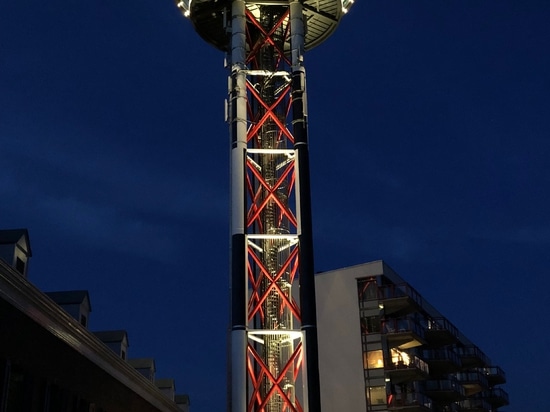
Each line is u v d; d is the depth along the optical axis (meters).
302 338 28.16
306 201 30.14
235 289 28.62
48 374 27.84
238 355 27.70
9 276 23.30
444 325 71.88
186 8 36.03
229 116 32.06
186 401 51.25
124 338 38.47
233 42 33.56
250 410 28.09
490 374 86.56
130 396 37.31
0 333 23.91
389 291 62.16
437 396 69.38
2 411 24.08
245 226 29.73
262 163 33.03
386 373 59.78
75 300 32.56
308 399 27.27
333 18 36.66
